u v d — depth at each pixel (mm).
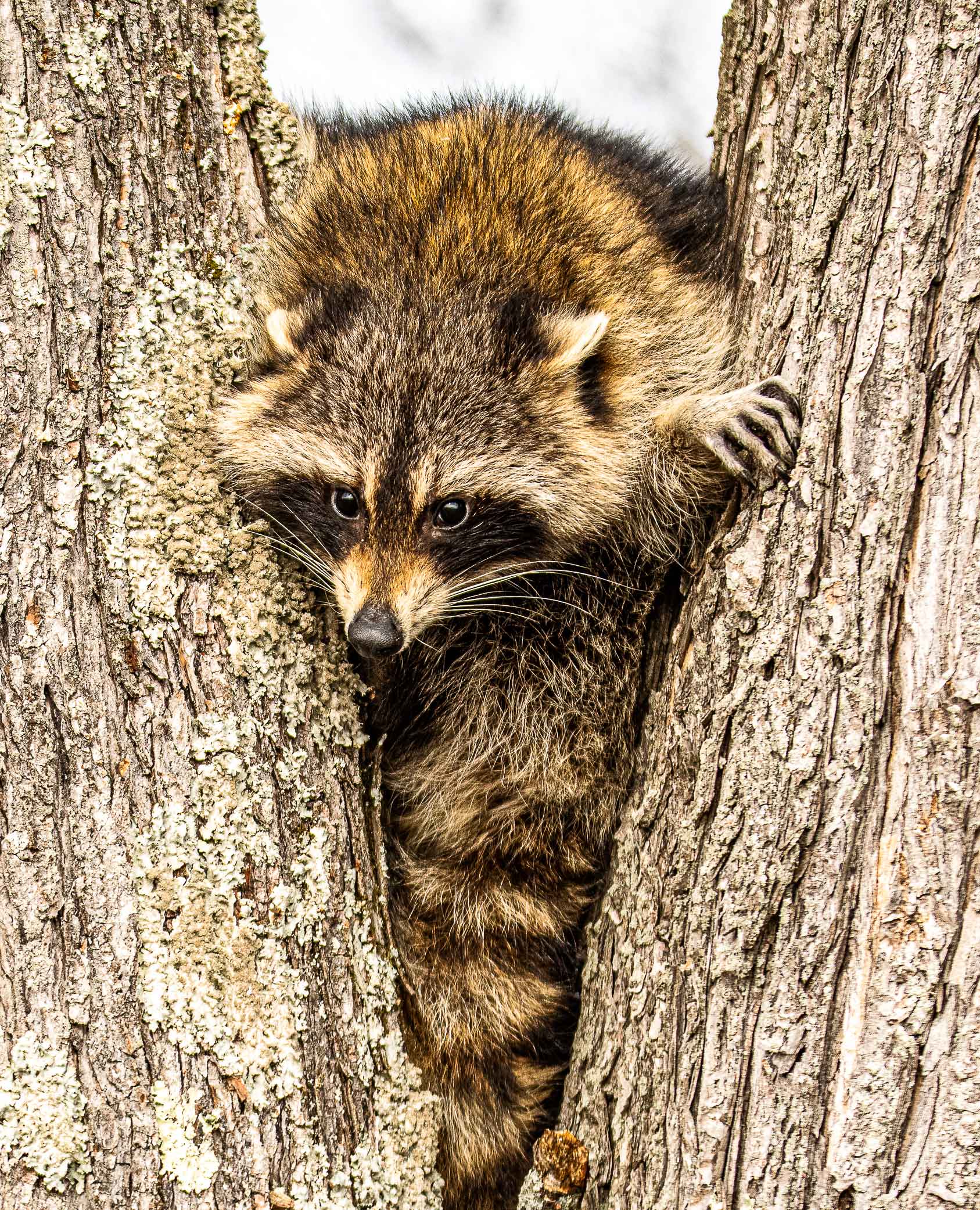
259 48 5922
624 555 7082
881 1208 4633
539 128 7816
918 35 5117
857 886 4812
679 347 7012
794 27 5812
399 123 8172
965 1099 4551
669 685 5738
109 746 5055
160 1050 4871
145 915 4949
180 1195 4777
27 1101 4758
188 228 5602
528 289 6848
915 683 4773
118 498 5199
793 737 4980
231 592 5449
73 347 5180
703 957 5152
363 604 6246
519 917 7141
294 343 6664
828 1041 4805
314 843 5406
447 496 6668
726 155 6727
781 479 5316
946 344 4902
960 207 4941
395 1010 5664
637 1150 5293
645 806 5664
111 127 5312
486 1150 6934
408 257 6848
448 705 7430
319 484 6590
